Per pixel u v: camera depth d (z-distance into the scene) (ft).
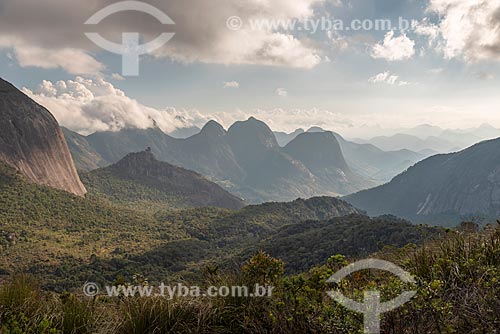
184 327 11.02
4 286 11.45
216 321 11.32
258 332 10.37
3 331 9.69
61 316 10.87
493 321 8.52
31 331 10.09
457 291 9.70
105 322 11.24
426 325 8.68
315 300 10.18
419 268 12.06
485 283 9.46
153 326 10.98
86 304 11.66
